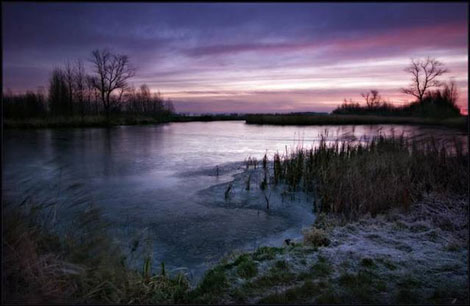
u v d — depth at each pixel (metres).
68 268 3.68
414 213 7.07
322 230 6.01
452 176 9.09
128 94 46.47
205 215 7.95
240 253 5.43
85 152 17.94
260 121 49.91
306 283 3.73
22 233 3.83
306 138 26.36
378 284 3.72
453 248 4.97
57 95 34.59
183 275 4.60
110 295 3.58
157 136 28.42
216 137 27.89
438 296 3.46
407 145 12.46
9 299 3.26
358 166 9.33
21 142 19.75
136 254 5.28
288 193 9.97
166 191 10.15
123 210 8.19
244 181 11.47
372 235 5.71
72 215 5.73
